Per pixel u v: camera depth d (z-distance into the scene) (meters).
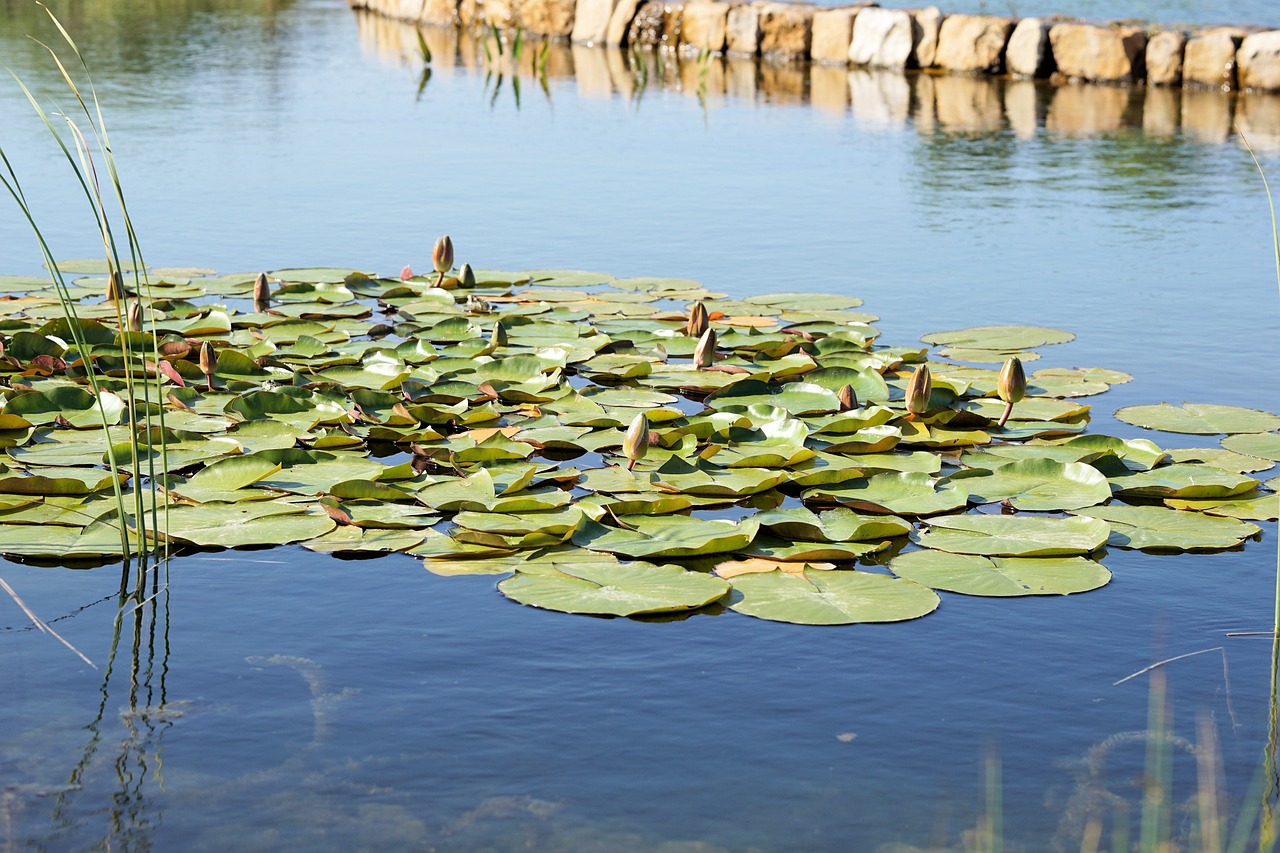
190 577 2.98
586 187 8.63
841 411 4.22
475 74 14.69
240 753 2.24
